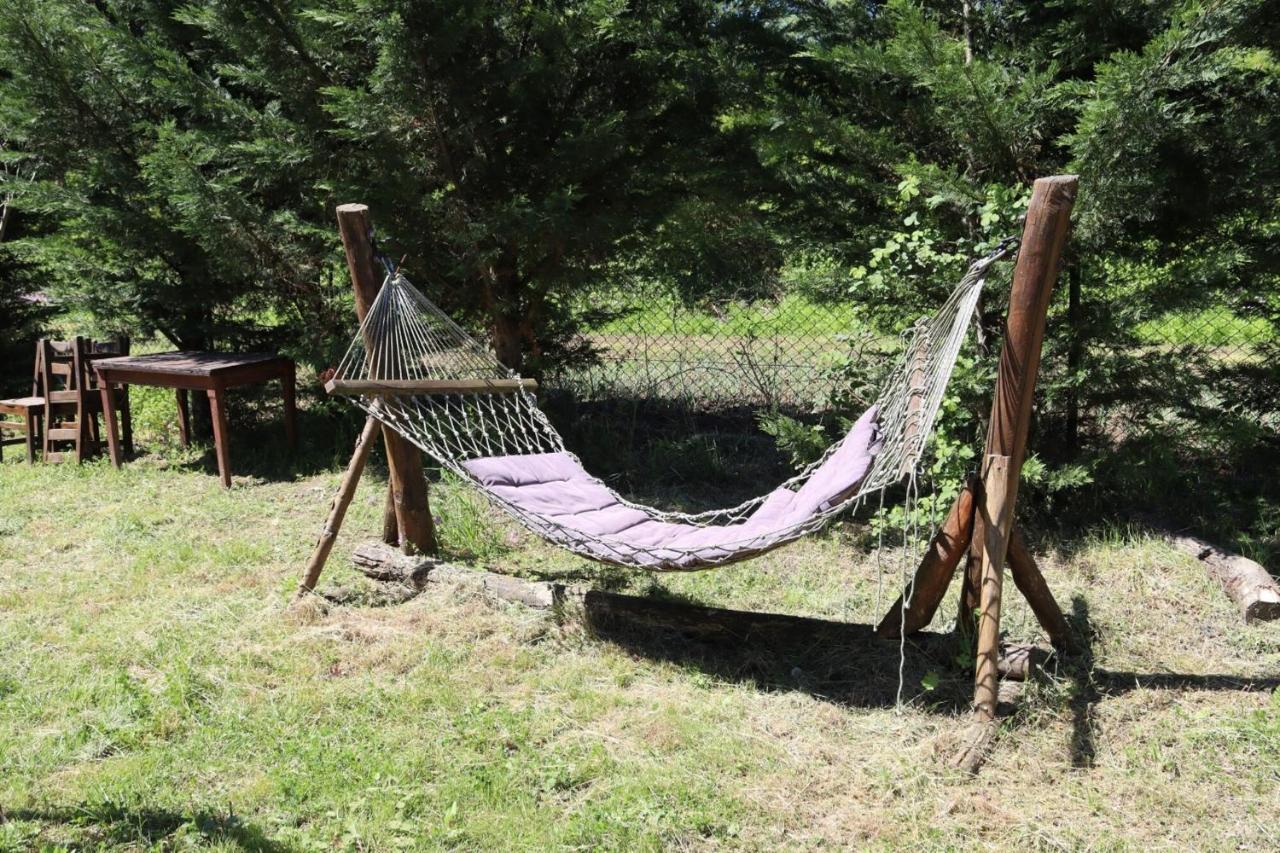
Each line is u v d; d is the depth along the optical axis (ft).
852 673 15.60
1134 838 11.78
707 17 24.98
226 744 13.44
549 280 26.04
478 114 24.26
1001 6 22.45
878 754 13.50
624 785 12.59
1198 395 21.02
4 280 32.71
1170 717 14.29
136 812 11.85
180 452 28.84
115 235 27.02
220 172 25.55
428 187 25.34
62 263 28.43
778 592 19.30
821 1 24.20
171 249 27.50
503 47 25.03
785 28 24.38
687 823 11.87
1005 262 19.11
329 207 25.75
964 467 19.95
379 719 14.20
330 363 26.23
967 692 14.78
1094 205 18.70
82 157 27.53
